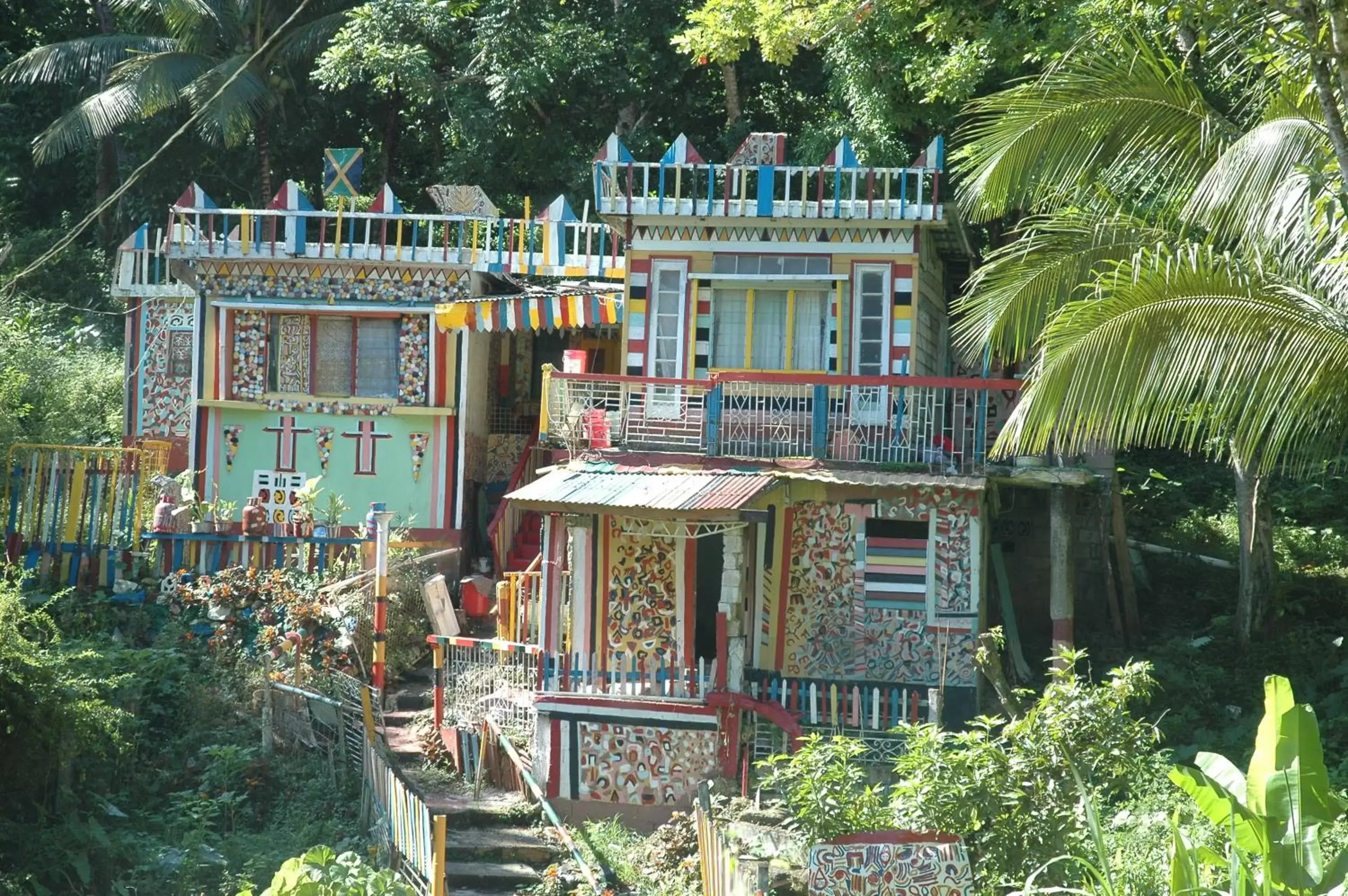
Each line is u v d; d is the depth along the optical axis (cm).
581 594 2088
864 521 2072
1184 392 1368
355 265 2672
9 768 1812
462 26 3597
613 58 3422
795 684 1961
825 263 2277
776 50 2530
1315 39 1309
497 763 2011
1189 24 1574
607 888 1669
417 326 2680
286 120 3928
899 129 2694
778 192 2731
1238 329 1349
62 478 2505
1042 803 1252
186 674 2203
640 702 1961
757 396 2228
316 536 2530
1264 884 1014
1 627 1812
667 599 2069
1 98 4350
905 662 2050
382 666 2111
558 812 1962
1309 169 1385
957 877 1170
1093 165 1703
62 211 4481
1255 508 2314
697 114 3656
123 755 1989
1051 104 1664
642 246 2314
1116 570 2514
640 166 2298
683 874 1670
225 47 3794
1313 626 2359
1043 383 1383
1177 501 3006
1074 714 1280
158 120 3922
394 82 3447
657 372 2300
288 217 2642
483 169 3416
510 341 3061
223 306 2675
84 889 1773
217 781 1995
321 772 2025
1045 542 2534
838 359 2262
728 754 1934
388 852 1698
